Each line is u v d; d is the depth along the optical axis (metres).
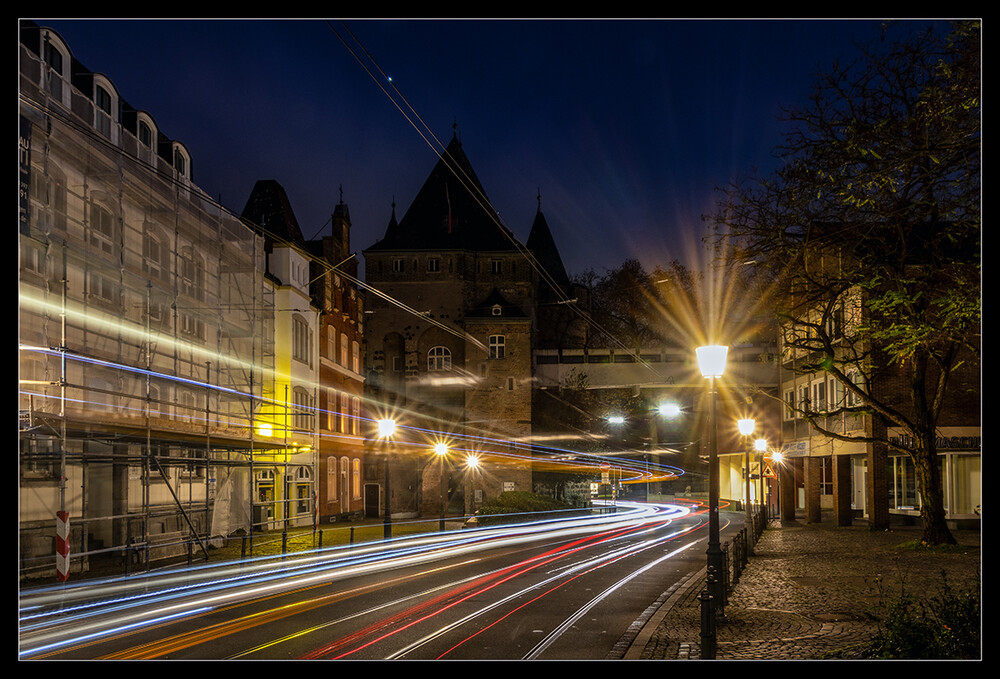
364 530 39.66
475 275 66.94
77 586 18.52
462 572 21.16
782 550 25.44
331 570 21.89
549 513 48.31
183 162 30.44
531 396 64.06
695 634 11.78
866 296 22.36
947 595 9.69
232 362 32.72
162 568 22.42
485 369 64.06
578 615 13.85
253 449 30.64
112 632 12.52
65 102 21.66
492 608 14.73
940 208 12.95
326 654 10.61
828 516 46.38
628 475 78.25
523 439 63.28
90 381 22.34
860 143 13.63
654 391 69.69
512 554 26.62
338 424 48.41
